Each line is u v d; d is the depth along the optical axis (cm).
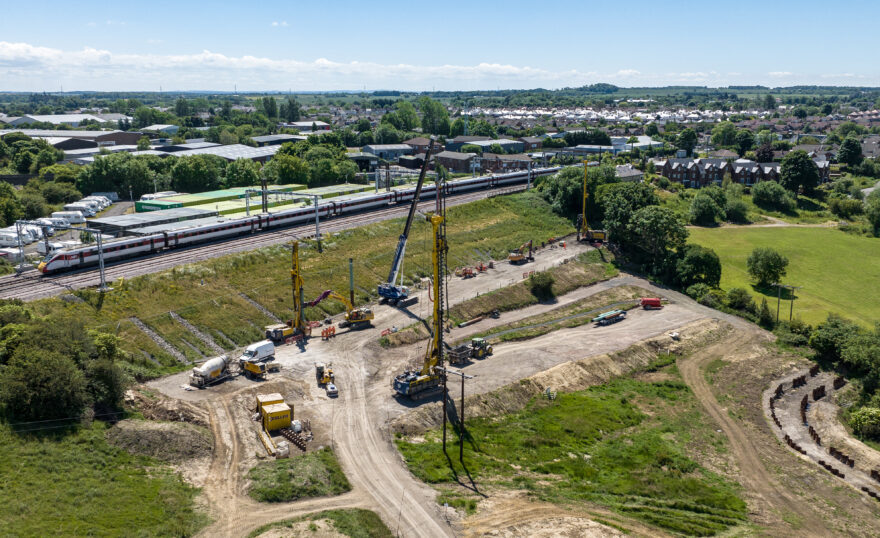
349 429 8550
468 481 7744
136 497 6500
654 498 7850
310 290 12875
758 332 13375
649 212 16300
